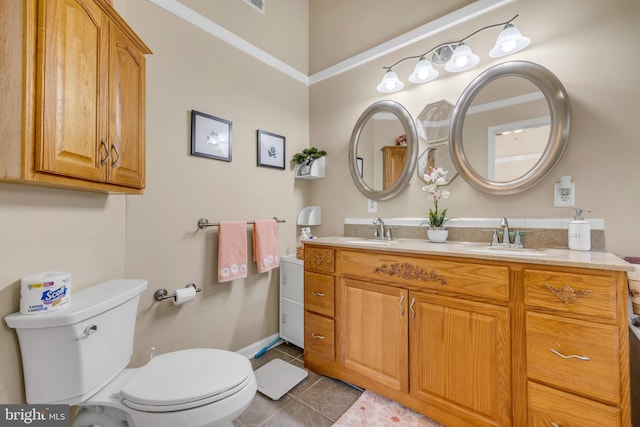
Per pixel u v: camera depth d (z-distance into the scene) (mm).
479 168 1710
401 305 1455
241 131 2078
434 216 1806
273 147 2309
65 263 1118
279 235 2367
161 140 1625
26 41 781
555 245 1474
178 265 1702
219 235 1847
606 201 1363
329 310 1775
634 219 1303
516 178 1581
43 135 807
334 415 1464
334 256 1755
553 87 1466
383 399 1580
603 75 1373
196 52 1804
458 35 1824
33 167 789
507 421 1152
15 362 915
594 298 977
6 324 886
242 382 1061
